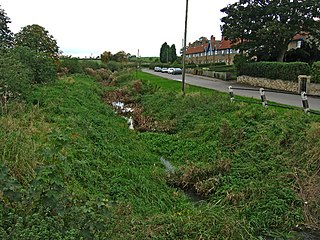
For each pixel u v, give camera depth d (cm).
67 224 446
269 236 752
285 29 3816
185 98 2116
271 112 1429
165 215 740
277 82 3297
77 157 891
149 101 2470
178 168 1133
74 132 1112
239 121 1454
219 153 1241
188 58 10600
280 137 1159
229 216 776
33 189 455
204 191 977
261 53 4225
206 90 2864
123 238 539
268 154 1127
